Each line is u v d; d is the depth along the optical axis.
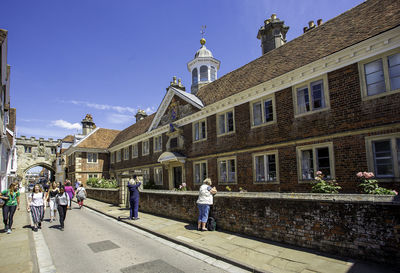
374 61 8.48
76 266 5.65
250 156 12.47
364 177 7.95
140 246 7.13
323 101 9.80
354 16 10.55
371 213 4.80
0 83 12.55
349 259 5.00
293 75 10.72
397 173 7.62
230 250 6.11
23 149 45.16
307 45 11.68
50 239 8.23
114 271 5.26
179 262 5.73
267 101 12.10
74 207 17.34
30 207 9.77
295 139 10.50
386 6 9.34
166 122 20.14
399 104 7.71
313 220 5.70
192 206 9.54
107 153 34.16
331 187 8.13
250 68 14.75
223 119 14.71
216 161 14.58
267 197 6.75
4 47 11.70
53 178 52.91
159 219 10.63
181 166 18.06
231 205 7.83
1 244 7.54
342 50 9.06
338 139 9.11
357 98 8.71
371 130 8.26
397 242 4.44
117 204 17.03
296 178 10.34
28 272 5.18
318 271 4.59
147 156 23.00
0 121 13.30
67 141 43.53
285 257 5.39
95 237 8.35
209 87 17.97
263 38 16.97
